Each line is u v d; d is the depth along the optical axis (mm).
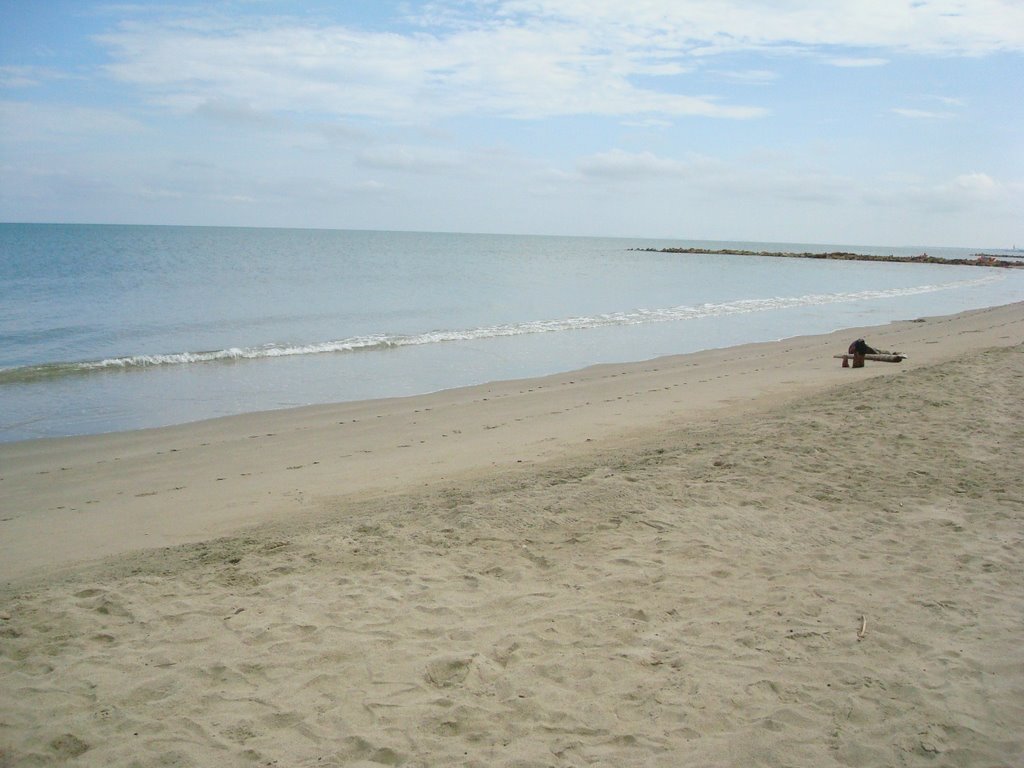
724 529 6238
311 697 3826
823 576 5418
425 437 10766
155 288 33469
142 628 4500
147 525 7156
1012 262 115688
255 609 4754
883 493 7137
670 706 3803
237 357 18047
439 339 21562
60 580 5484
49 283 34781
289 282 38750
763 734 3576
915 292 46312
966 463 8008
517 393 14266
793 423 9742
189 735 3492
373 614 4711
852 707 3807
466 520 6352
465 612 4785
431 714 3707
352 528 6293
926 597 5055
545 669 4133
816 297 40438
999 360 13961
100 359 16938
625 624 4656
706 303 35000
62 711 3643
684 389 14203
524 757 3389
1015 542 5984
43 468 9344
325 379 15836
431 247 104000
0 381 14867
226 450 10203
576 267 65625
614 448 9539
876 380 12852
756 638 4500
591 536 6051
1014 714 3760
